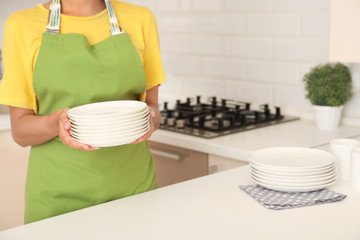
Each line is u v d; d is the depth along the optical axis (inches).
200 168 88.9
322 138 85.4
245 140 85.7
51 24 59.1
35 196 60.3
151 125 57.7
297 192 57.3
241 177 64.3
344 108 95.5
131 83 61.0
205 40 113.7
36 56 58.4
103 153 59.9
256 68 105.7
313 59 95.9
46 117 56.3
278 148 65.6
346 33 61.9
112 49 59.8
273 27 101.2
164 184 97.3
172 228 48.6
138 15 64.1
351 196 56.6
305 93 98.4
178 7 117.5
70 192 59.5
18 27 58.5
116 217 51.6
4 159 107.9
